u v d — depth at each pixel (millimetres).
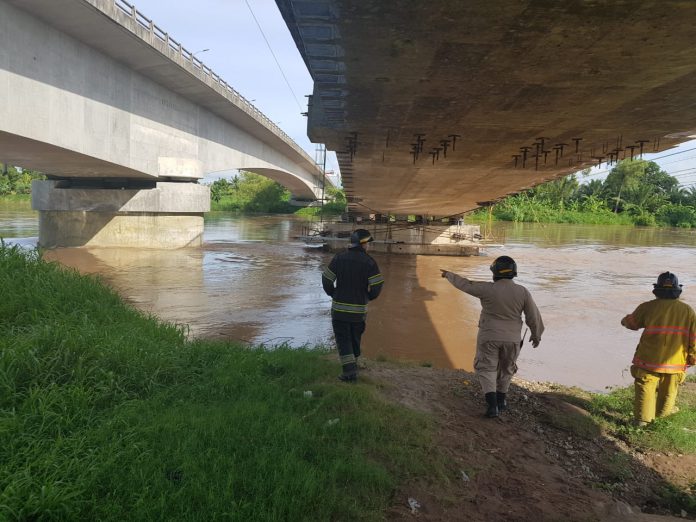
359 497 3434
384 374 6254
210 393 4906
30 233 33625
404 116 9234
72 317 6277
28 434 3562
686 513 4133
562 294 19203
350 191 22984
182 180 30250
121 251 27625
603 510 3846
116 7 17484
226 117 34156
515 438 4848
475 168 15180
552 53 6102
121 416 3994
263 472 3416
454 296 18266
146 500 2994
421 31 5566
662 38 5535
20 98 16047
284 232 44906
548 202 85250
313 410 4547
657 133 10320
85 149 20078
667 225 82250
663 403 5570
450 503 3584
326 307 15188
